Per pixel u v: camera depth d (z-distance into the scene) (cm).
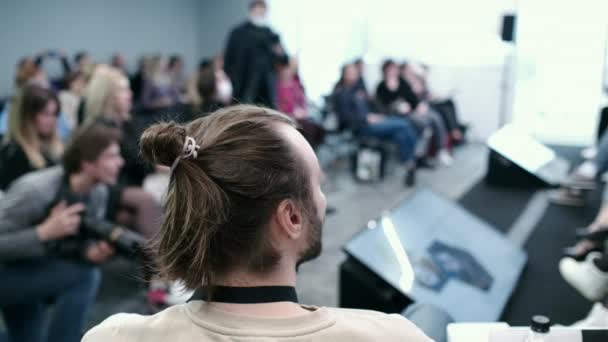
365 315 64
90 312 238
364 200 434
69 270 176
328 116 561
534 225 340
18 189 171
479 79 700
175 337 59
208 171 60
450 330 106
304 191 63
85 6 743
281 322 58
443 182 488
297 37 811
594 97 366
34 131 225
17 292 169
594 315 152
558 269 246
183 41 905
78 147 170
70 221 166
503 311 193
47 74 696
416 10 730
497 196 415
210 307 61
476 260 214
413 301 171
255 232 60
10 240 161
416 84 616
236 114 64
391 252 188
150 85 672
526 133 272
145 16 831
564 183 379
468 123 699
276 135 62
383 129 486
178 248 62
